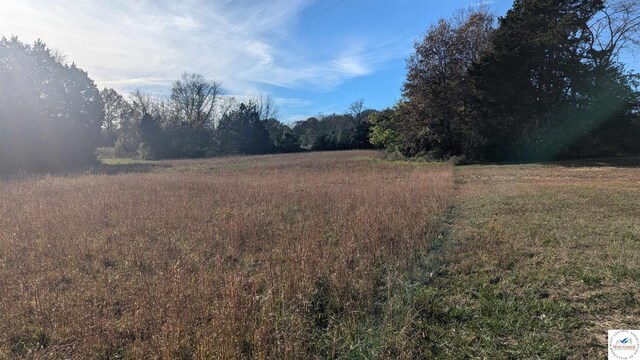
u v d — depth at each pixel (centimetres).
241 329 314
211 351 282
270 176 1667
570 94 2456
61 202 960
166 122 5725
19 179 1614
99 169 2706
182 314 335
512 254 527
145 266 513
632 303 377
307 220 763
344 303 376
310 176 1612
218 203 970
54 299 392
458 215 817
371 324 345
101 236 655
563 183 1342
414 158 2858
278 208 902
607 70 2406
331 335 328
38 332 336
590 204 891
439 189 1123
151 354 287
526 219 753
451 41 2705
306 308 366
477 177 1652
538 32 2352
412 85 2770
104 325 332
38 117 3209
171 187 1283
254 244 592
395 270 453
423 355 299
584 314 359
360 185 1253
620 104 2400
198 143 5472
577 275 448
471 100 2623
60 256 544
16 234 650
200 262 512
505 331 332
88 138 3725
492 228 684
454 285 429
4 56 3105
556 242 584
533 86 2470
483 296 399
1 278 470
